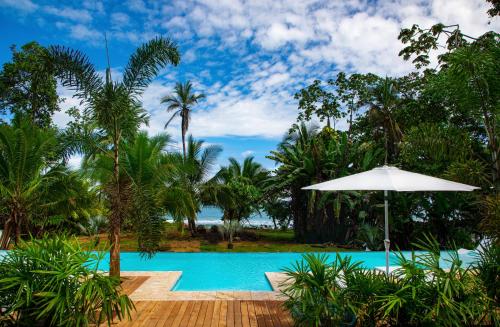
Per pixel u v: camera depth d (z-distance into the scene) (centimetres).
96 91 706
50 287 386
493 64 857
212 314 551
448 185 585
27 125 1315
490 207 729
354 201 1780
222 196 2125
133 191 730
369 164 1888
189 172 1730
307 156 2017
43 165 1354
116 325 497
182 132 2644
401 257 451
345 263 462
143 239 719
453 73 909
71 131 746
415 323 421
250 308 584
